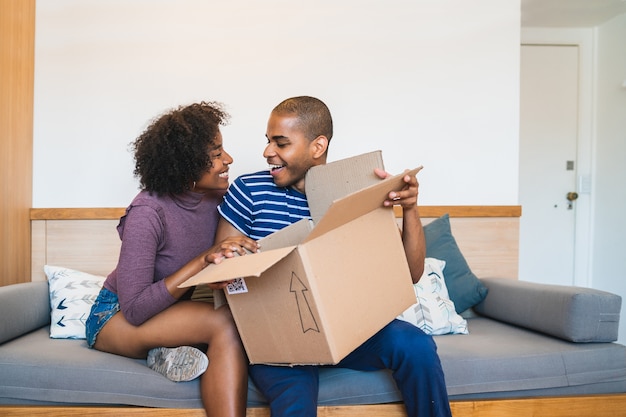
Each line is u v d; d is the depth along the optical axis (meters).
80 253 2.62
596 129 4.17
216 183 1.82
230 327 1.60
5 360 1.73
